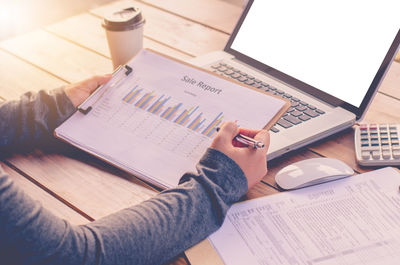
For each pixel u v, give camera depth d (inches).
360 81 32.0
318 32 35.1
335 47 33.9
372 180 27.0
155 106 31.1
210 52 43.7
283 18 37.7
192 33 48.8
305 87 34.9
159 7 54.8
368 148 29.5
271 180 28.1
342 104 32.6
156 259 21.1
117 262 20.1
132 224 21.2
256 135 26.6
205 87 31.6
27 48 45.8
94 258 19.7
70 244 19.5
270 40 38.3
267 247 22.4
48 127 31.0
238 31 40.9
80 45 46.6
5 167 29.0
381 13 31.7
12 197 18.2
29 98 31.3
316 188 26.7
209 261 21.7
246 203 25.6
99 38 48.1
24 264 18.8
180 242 21.8
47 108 30.9
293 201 25.6
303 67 35.5
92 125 30.6
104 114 31.2
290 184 26.6
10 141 30.4
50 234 19.0
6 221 17.8
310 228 23.5
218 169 24.1
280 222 24.0
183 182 24.9
